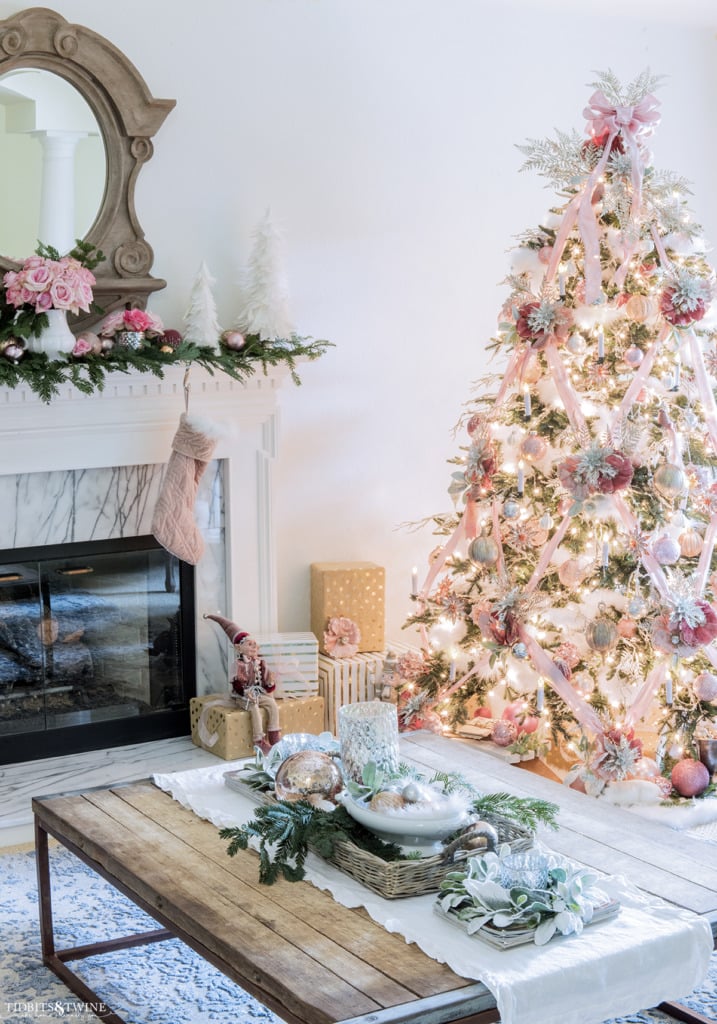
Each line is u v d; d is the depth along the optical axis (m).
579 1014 2.16
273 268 4.38
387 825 2.54
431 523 5.15
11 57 4.02
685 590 3.84
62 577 4.32
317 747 3.03
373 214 4.84
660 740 4.07
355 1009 2.03
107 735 4.43
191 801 2.94
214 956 2.30
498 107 5.06
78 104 4.18
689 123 5.57
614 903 2.37
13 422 4.04
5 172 4.11
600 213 4.02
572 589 4.13
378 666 4.66
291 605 4.89
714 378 4.16
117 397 4.19
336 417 4.89
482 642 4.24
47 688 4.34
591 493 3.85
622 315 4.02
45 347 3.97
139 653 4.50
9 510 4.16
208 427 4.16
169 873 2.56
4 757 4.26
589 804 3.03
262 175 4.60
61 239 4.21
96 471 4.30
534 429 4.17
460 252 5.05
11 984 3.00
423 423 5.07
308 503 4.88
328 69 4.68
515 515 4.09
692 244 3.96
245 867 2.60
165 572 4.50
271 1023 2.84
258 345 4.38
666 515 3.95
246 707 4.29
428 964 2.18
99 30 4.24
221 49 4.46
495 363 5.20
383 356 4.95
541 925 2.26
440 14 4.88
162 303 4.46
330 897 2.45
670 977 2.27
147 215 4.40
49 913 3.07
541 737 4.25
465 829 2.55
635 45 5.36
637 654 4.02
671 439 3.94
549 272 4.02
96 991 2.98
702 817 3.86
